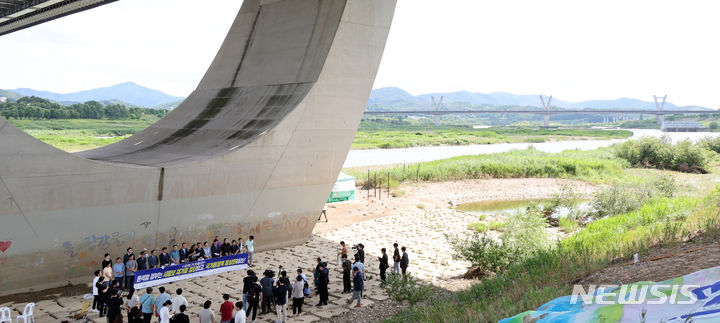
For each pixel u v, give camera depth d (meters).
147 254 19.36
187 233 21.62
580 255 15.49
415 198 39.47
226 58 31.12
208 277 20.33
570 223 29.11
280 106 25.17
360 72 25.80
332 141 25.56
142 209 20.16
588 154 65.06
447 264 22.31
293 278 20.23
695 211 20.67
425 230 29.19
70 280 18.84
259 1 30.52
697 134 184.00
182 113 30.05
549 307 10.48
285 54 27.50
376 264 22.47
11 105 138.12
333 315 16.50
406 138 122.75
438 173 46.22
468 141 119.88
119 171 19.33
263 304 16.69
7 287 17.62
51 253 18.23
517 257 19.36
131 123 138.62
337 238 27.22
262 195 23.78
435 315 13.66
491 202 39.56
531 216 21.91
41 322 15.55
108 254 17.89
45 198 17.80
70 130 112.94
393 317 15.41
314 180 25.47
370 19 25.75
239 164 22.61
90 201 18.83
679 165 57.06
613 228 22.34
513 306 11.91
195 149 24.17
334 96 25.11
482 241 20.02
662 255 13.56
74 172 18.30
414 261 22.86
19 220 17.42
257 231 24.00
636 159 60.03
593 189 44.62
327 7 26.33
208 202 22.02
